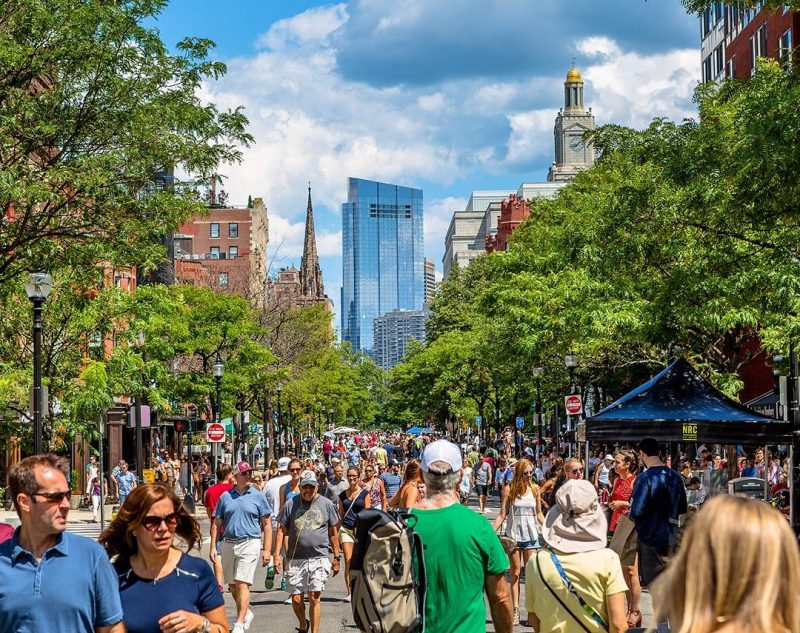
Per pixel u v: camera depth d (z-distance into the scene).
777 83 20.05
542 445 59.34
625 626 7.13
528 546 14.50
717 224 22.08
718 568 2.88
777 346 27.00
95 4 20.83
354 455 46.16
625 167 33.22
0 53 20.14
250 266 112.25
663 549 11.89
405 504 12.65
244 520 14.21
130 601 6.23
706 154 22.38
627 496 16.72
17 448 37.72
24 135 21.27
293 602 13.63
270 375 51.59
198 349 48.56
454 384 90.06
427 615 6.86
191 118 21.72
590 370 47.56
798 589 2.85
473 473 39.31
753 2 19.62
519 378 51.53
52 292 30.59
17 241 21.02
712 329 27.61
